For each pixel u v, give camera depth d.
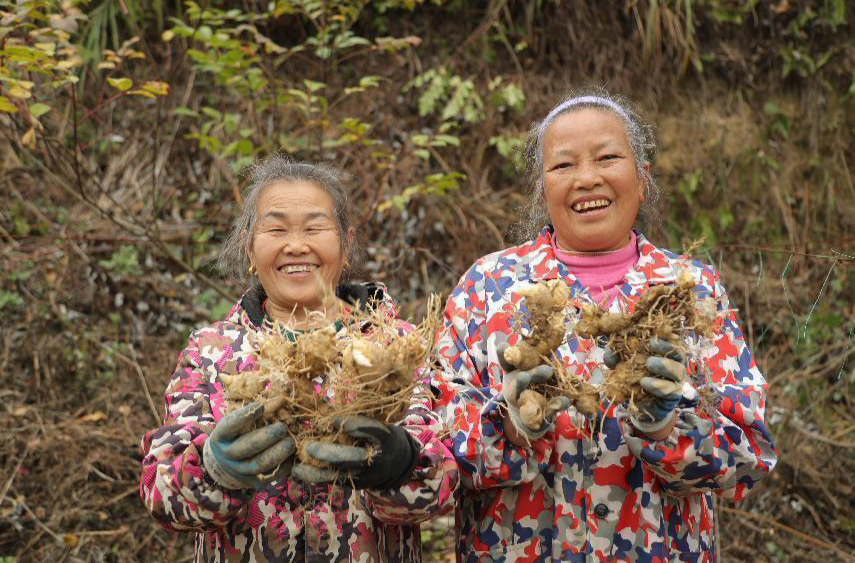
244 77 4.12
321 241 1.96
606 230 2.04
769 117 4.77
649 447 1.77
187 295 4.32
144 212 4.47
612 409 1.88
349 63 4.82
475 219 4.60
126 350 4.08
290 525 1.82
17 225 4.30
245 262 2.16
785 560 3.68
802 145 4.77
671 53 4.75
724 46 4.80
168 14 4.78
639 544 1.86
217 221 4.49
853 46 4.78
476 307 2.09
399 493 1.72
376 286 2.12
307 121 3.97
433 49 4.86
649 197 2.29
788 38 4.79
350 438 1.62
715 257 4.59
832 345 4.30
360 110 4.72
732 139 4.73
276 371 1.62
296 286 1.96
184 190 4.58
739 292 4.46
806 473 3.91
